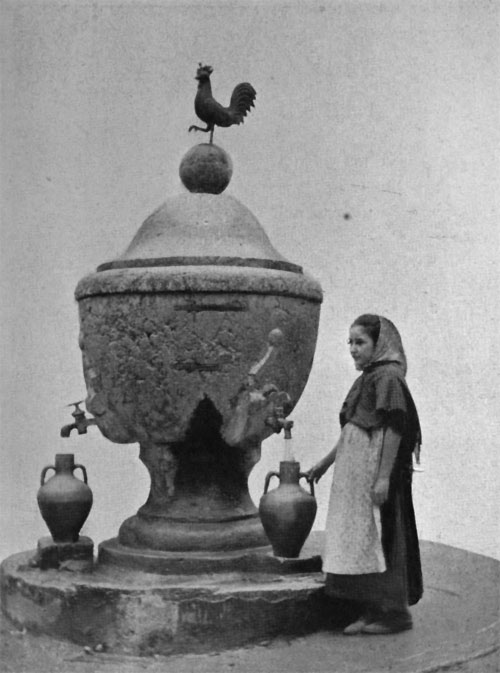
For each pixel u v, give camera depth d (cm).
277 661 337
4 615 394
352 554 356
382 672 323
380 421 362
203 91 423
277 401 390
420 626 371
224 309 380
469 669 333
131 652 352
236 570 382
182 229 405
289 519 376
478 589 420
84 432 415
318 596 363
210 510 403
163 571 380
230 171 431
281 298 392
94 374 402
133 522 411
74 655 353
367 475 360
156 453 404
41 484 412
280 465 388
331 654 341
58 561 398
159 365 381
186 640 353
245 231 412
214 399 385
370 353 371
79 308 409
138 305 380
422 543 499
